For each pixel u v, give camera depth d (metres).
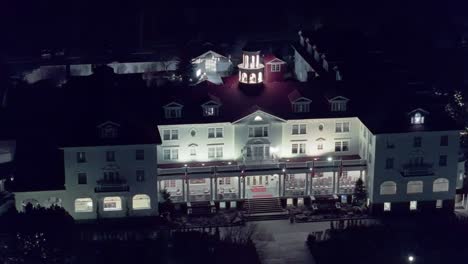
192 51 168.12
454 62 166.38
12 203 114.38
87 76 149.50
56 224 100.75
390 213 115.94
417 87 127.25
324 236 109.06
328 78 136.88
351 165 116.62
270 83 121.75
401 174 113.81
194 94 118.25
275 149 117.94
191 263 101.38
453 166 114.69
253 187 119.56
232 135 116.50
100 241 106.88
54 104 148.00
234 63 176.88
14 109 146.25
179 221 113.31
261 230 111.38
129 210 112.06
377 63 143.88
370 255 104.31
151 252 103.81
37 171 113.06
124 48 195.75
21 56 191.25
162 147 115.75
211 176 114.50
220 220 113.62
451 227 112.06
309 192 117.88
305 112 117.38
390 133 111.19
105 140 109.25
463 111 136.62
